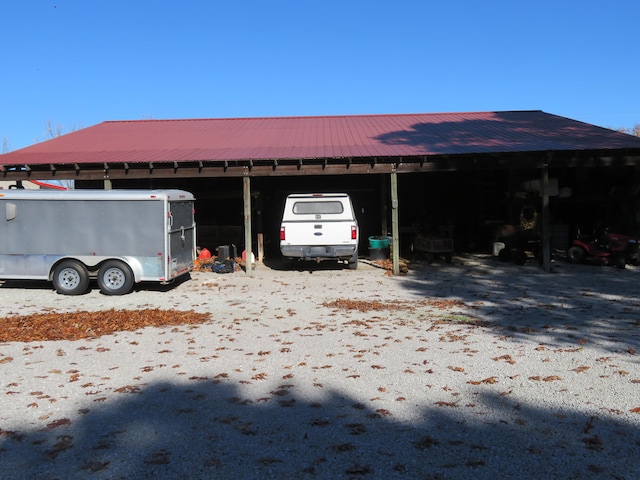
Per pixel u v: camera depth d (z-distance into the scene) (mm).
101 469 3523
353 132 18969
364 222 20906
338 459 3654
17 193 11344
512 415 4422
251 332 7738
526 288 11680
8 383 5379
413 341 7027
